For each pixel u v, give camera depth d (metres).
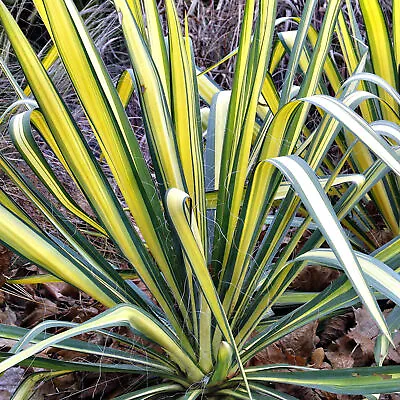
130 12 0.79
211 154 1.09
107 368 0.89
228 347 0.80
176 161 0.86
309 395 1.02
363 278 0.64
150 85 0.82
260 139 0.99
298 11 2.19
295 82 2.10
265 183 0.83
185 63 0.83
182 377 0.92
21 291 1.36
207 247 0.92
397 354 1.07
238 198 0.89
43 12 0.76
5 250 1.33
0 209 0.81
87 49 0.77
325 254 0.82
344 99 0.88
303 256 0.84
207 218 1.01
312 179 0.69
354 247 1.30
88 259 0.93
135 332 0.79
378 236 1.27
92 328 0.71
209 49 2.19
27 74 0.77
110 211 0.86
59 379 1.07
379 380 0.78
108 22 2.30
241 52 0.85
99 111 0.80
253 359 1.08
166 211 0.74
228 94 1.16
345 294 0.87
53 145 0.93
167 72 0.89
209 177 1.06
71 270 0.85
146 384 1.00
